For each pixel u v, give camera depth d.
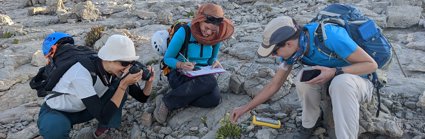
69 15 10.74
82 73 4.05
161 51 5.14
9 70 6.88
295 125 4.53
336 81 3.52
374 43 3.63
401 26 7.50
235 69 6.03
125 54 3.99
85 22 10.47
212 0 11.57
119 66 4.04
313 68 3.63
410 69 5.62
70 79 4.04
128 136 4.95
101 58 4.01
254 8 10.16
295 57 3.59
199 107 5.07
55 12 11.80
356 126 3.57
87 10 10.59
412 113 4.52
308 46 3.57
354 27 3.63
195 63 4.86
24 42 8.82
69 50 4.24
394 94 4.84
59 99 4.19
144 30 8.91
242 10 10.15
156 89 5.68
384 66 3.91
